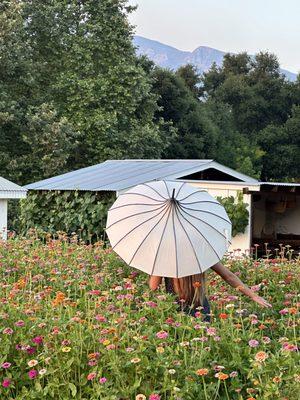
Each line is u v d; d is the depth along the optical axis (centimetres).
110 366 372
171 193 530
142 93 3194
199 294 498
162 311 459
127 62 3155
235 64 5878
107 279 620
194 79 5631
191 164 1537
